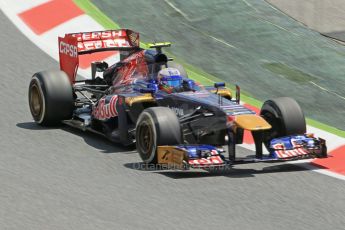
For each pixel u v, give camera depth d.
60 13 61.75
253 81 52.91
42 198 30.80
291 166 36.91
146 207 30.19
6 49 55.75
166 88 38.25
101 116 40.34
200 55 56.53
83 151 37.97
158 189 32.47
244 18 62.53
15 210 29.33
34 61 54.16
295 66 55.50
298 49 58.03
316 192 33.19
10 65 53.03
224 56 56.50
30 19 60.94
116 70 42.72
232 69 54.59
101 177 33.91
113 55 55.16
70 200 30.69
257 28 60.97
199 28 60.84
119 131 38.38
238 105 36.19
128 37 45.28
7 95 47.75
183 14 63.06
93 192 31.78
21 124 42.75
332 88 52.28
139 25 60.81
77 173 34.38
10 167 34.84
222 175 34.97
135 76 40.62
